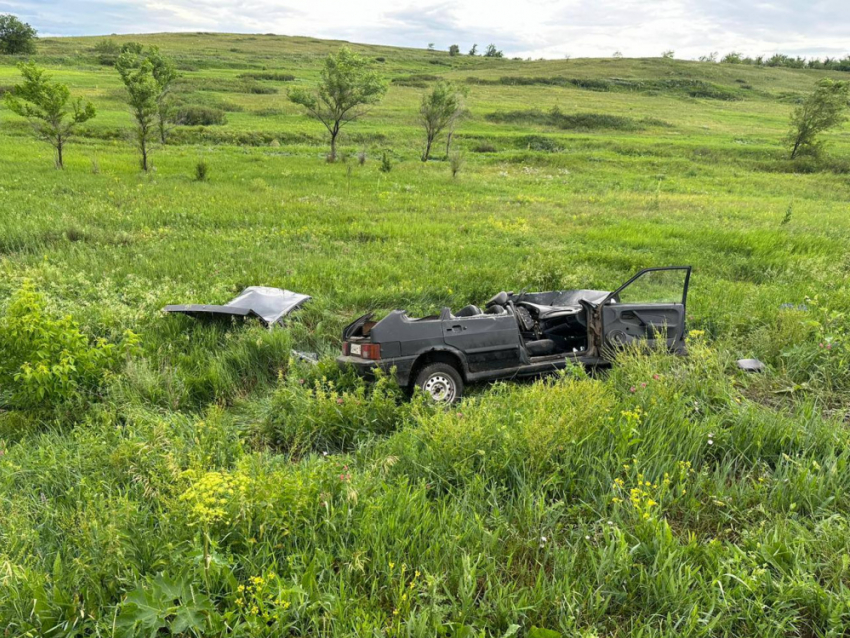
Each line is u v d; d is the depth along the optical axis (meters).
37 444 5.15
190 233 14.63
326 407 5.43
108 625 2.95
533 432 4.56
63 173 24.83
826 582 3.34
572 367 6.06
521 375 6.50
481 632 2.87
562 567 3.43
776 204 25.95
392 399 5.53
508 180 31.56
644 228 16.98
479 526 3.69
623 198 26.00
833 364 6.52
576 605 3.18
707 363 6.19
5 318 6.24
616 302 7.23
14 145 34.41
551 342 6.99
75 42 141.62
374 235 15.30
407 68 115.25
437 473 4.41
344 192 23.70
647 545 3.58
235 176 26.83
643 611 3.19
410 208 20.64
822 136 62.06
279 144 44.06
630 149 48.25
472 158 42.69
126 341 6.73
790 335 7.35
